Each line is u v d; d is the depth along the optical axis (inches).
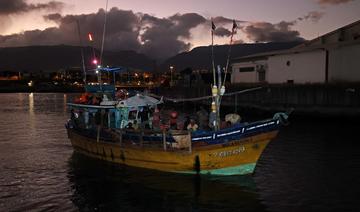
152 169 792.3
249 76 2613.2
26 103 4114.2
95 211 592.1
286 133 1419.8
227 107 2418.8
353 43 1841.8
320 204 605.6
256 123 705.6
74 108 1025.5
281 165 870.4
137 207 605.9
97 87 1034.7
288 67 2203.5
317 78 2021.4
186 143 730.2
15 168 872.9
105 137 872.3
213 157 719.7
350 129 1521.9
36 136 1439.5
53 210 596.7
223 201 621.9
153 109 924.6
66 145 1201.4
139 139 795.4
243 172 727.1
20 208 605.3
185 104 3021.7
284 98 1948.8
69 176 792.9
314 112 1806.1
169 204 614.2
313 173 795.4
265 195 648.4
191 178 738.2
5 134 1507.1
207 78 3469.5
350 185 706.2
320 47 1984.5
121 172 794.2
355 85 1672.0
